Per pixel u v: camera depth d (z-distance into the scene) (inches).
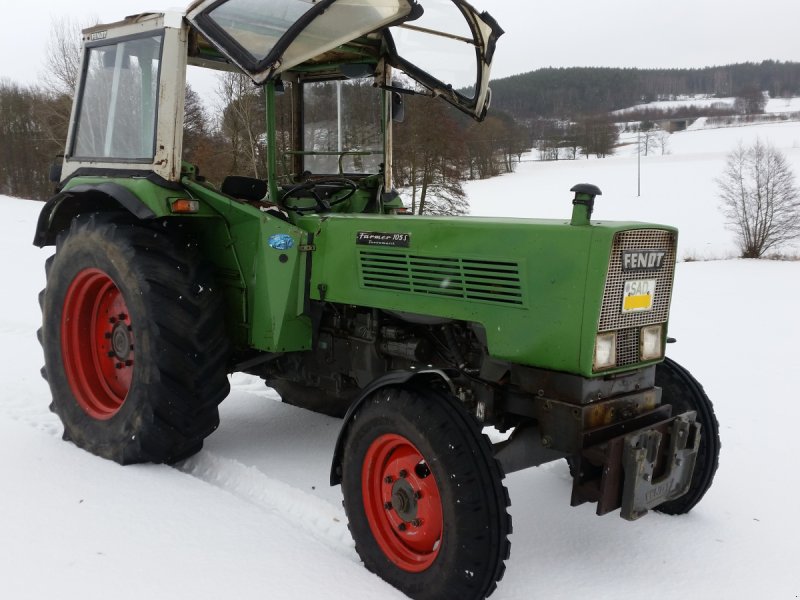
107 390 158.7
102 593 98.0
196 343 139.6
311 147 182.9
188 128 149.0
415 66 160.7
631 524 127.5
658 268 111.6
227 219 143.4
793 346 279.7
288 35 114.4
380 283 128.4
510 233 110.0
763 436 171.2
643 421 113.3
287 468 150.6
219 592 99.2
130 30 147.0
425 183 640.4
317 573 106.7
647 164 1873.8
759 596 104.4
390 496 110.3
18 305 348.8
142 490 131.1
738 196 1036.5
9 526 115.6
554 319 105.3
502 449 111.6
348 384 146.1
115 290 155.7
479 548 95.7
